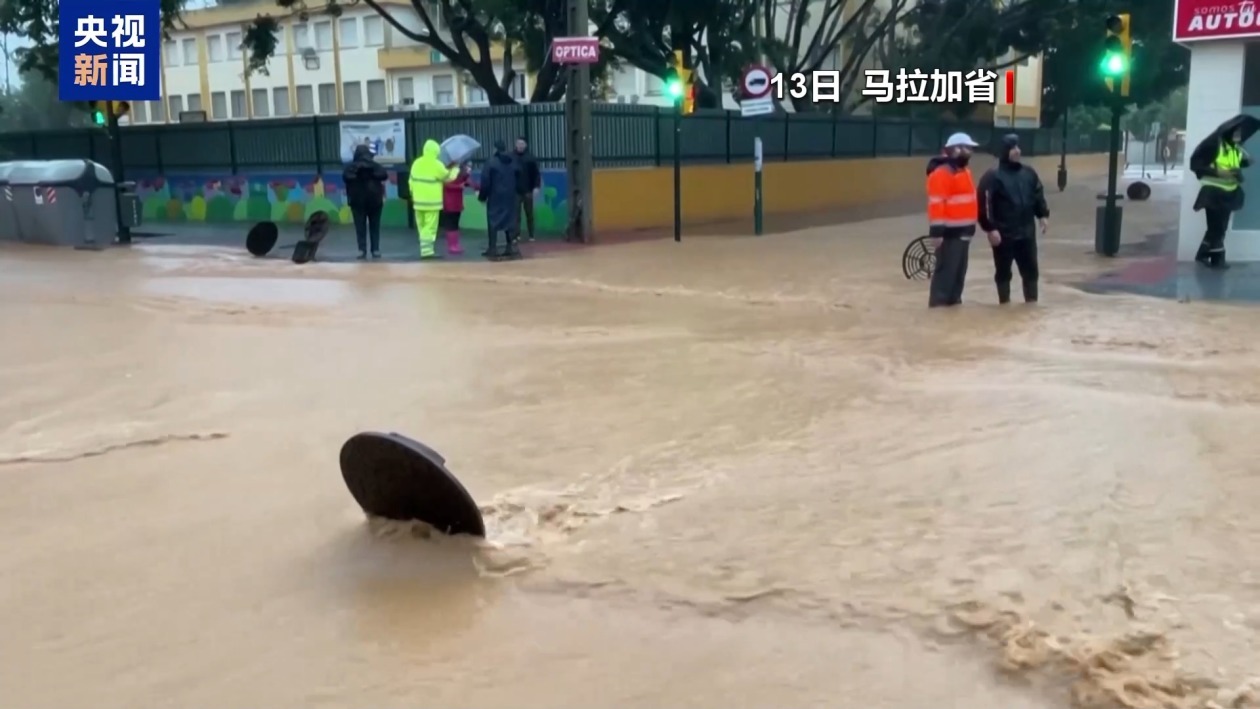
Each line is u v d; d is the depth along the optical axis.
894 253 18.75
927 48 36.97
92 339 11.25
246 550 5.52
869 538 5.47
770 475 6.53
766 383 8.94
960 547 5.32
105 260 19.16
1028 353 9.90
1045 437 7.18
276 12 55.97
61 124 59.06
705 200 26.64
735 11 31.11
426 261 18.33
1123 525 5.57
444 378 9.29
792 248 19.80
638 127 24.58
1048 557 5.17
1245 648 4.23
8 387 9.16
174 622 4.72
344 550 5.48
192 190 30.30
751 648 4.38
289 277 16.41
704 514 5.87
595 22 30.14
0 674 4.29
